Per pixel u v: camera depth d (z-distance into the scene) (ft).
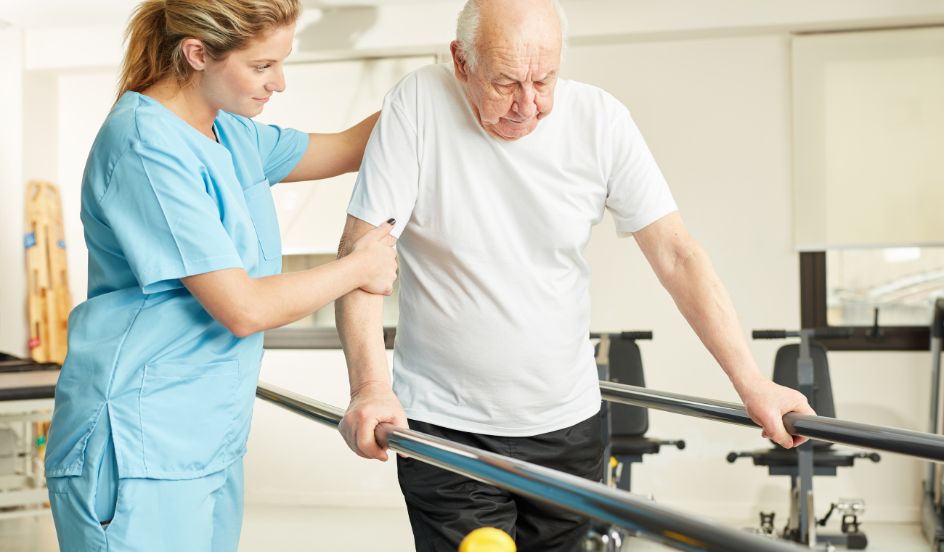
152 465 4.86
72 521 4.90
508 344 5.29
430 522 5.47
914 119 17.58
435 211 5.30
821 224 17.88
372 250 5.11
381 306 5.24
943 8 16.80
